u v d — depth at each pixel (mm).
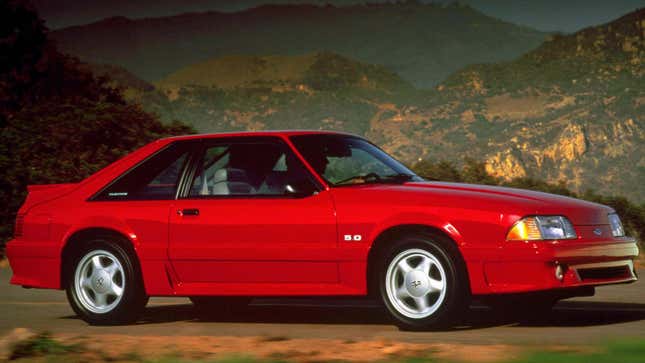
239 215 9320
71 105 29312
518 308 9781
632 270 9031
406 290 8656
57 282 10359
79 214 10203
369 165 9602
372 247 8828
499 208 8391
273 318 10422
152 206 9828
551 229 8359
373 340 8102
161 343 8297
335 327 9414
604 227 8797
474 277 8406
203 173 9766
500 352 7152
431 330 8625
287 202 9148
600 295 12078
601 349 6426
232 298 11398
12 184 22859
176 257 9625
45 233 10391
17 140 25781
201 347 7996
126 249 9930
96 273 10086
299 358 7074
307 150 9438
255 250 9195
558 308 10477
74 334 9234
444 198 8609
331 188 9078
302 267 9031
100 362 7270
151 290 9836
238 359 6723
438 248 8469
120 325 10047
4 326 10086
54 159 25188
